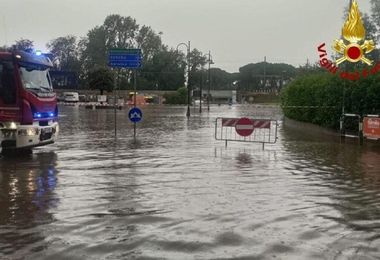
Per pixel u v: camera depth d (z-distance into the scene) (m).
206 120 36.66
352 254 5.84
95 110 55.19
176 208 8.08
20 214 7.67
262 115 49.94
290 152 16.12
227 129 21.66
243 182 10.53
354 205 8.48
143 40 120.50
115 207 8.14
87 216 7.55
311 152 16.17
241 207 8.20
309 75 33.38
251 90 137.12
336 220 7.45
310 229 6.93
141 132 24.27
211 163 13.33
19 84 14.13
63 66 119.38
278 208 8.17
